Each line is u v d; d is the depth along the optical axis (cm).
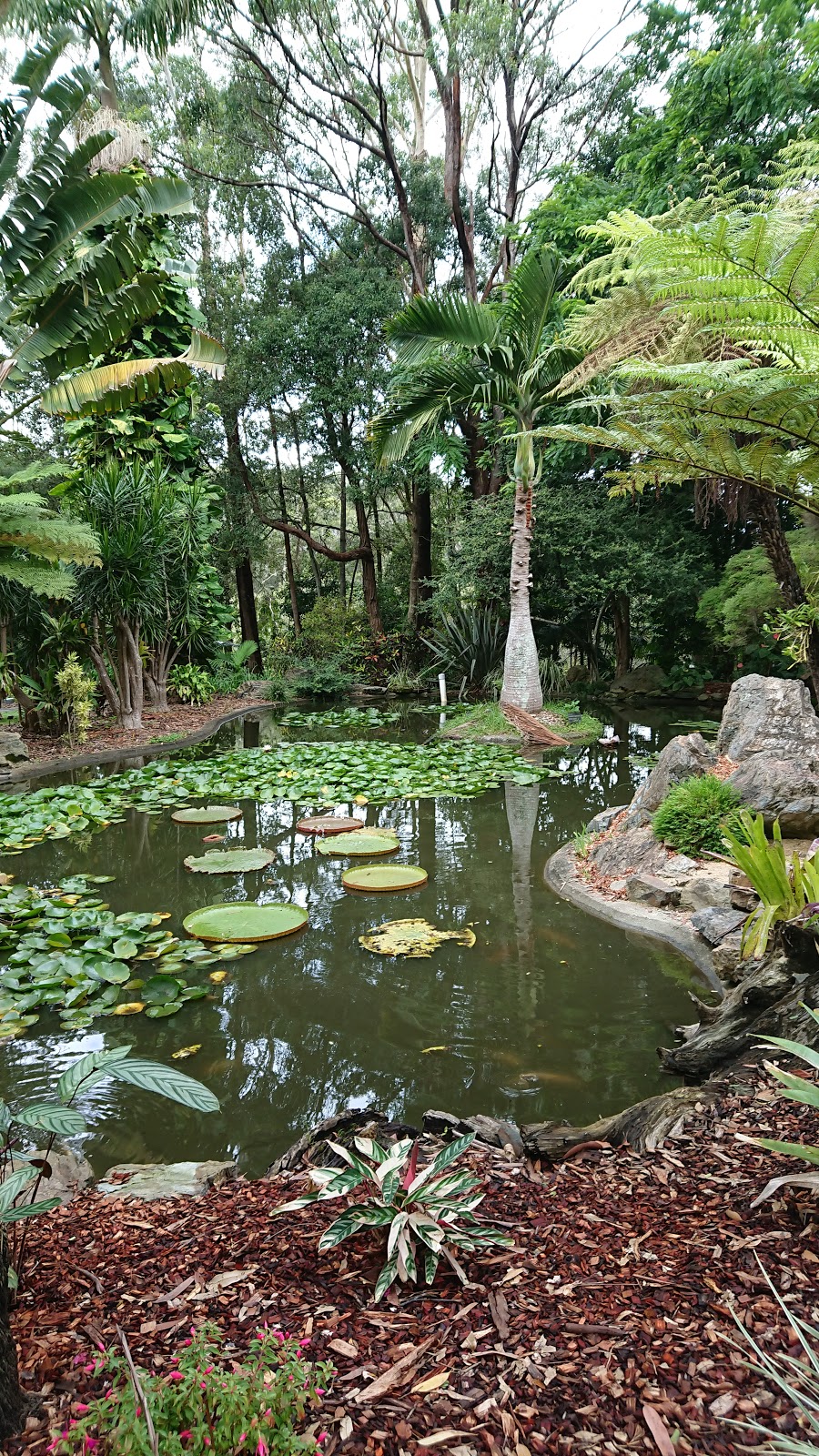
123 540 1035
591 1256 172
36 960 409
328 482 2311
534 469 1106
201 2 827
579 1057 319
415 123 1928
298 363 1748
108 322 486
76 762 922
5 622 990
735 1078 250
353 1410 132
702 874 485
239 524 1842
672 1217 183
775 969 290
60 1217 211
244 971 407
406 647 1852
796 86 1041
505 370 1041
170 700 1439
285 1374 130
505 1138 245
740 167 1073
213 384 1739
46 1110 151
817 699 304
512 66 1606
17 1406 129
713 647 1423
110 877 557
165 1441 116
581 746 1013
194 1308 162
